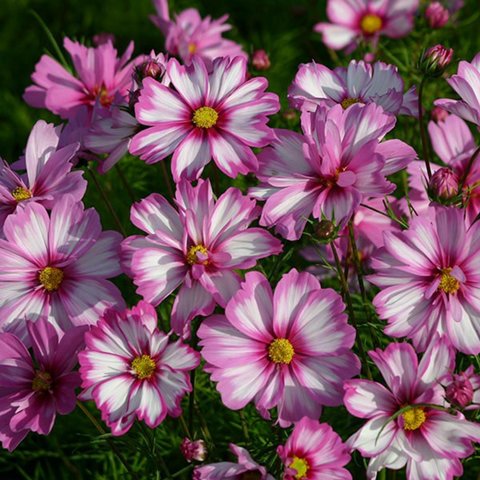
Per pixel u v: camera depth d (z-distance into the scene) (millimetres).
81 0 1475
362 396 729
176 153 792
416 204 877
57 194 807
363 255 903
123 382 746
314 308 746
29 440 990
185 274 756
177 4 1451
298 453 728
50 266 783
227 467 739
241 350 744
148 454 831
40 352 761
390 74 844
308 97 836
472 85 797
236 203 762
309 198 778
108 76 967
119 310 771
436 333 732
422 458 730
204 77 807
